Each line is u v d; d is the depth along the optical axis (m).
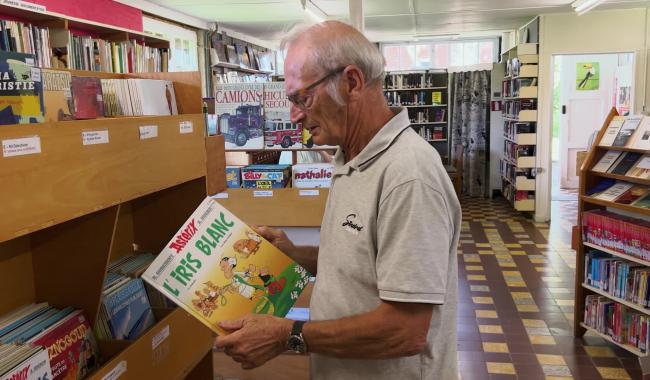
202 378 2.23
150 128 1.66
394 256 1.21
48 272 1.65
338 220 1.36
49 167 1.23
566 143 11.07
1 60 1.20
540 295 5.14
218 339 1.33
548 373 3.66
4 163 1.10
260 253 1.51
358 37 1.33
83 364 1.55
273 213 3.61
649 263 3.50
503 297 5.11
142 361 1.63
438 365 1.39
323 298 1.38
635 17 7.69
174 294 1.37
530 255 6.51
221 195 3.62
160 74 2.13
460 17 8.55
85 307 1.65
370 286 1.31
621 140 3.83
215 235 1.49
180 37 7.81
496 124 10.30
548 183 8.23
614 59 10.57
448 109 11.12
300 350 1.32
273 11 7.63
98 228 1.59
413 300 1.19
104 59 4.82
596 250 4.13
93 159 1.38
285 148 3.73
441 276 1.23
